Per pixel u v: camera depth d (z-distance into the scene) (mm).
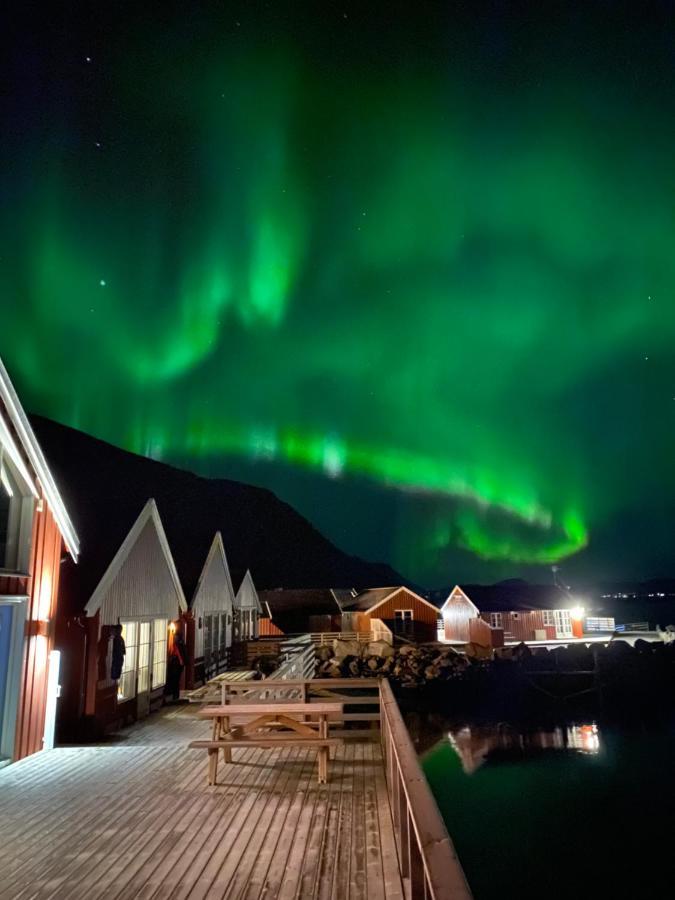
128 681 13484
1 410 9383
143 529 14406
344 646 42250
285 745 7477
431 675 38312
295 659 23453
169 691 16188
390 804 6609
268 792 7289
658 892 14906
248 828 6062
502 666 39938
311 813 6473
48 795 7320
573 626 53000
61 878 4984
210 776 7586
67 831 6070
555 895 15000
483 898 14992
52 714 10156
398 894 4594
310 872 5012
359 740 10414
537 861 16734
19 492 9906
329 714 7902
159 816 6480
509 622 50969
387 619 48875
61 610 11586
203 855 5410
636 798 21047
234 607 26750
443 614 54688
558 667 41031
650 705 36844
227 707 8625
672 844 17516
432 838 2504
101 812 6641
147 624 14812
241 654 26250
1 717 9031
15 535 9734
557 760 25547
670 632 54406
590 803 20750
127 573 13461
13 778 8156
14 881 4941
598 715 34500
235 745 7457
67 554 11906
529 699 37688
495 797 21391
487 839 18094
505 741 28719
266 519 172875
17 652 9344
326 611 57125
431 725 32000
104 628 12148
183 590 18312
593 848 17406
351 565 176625
